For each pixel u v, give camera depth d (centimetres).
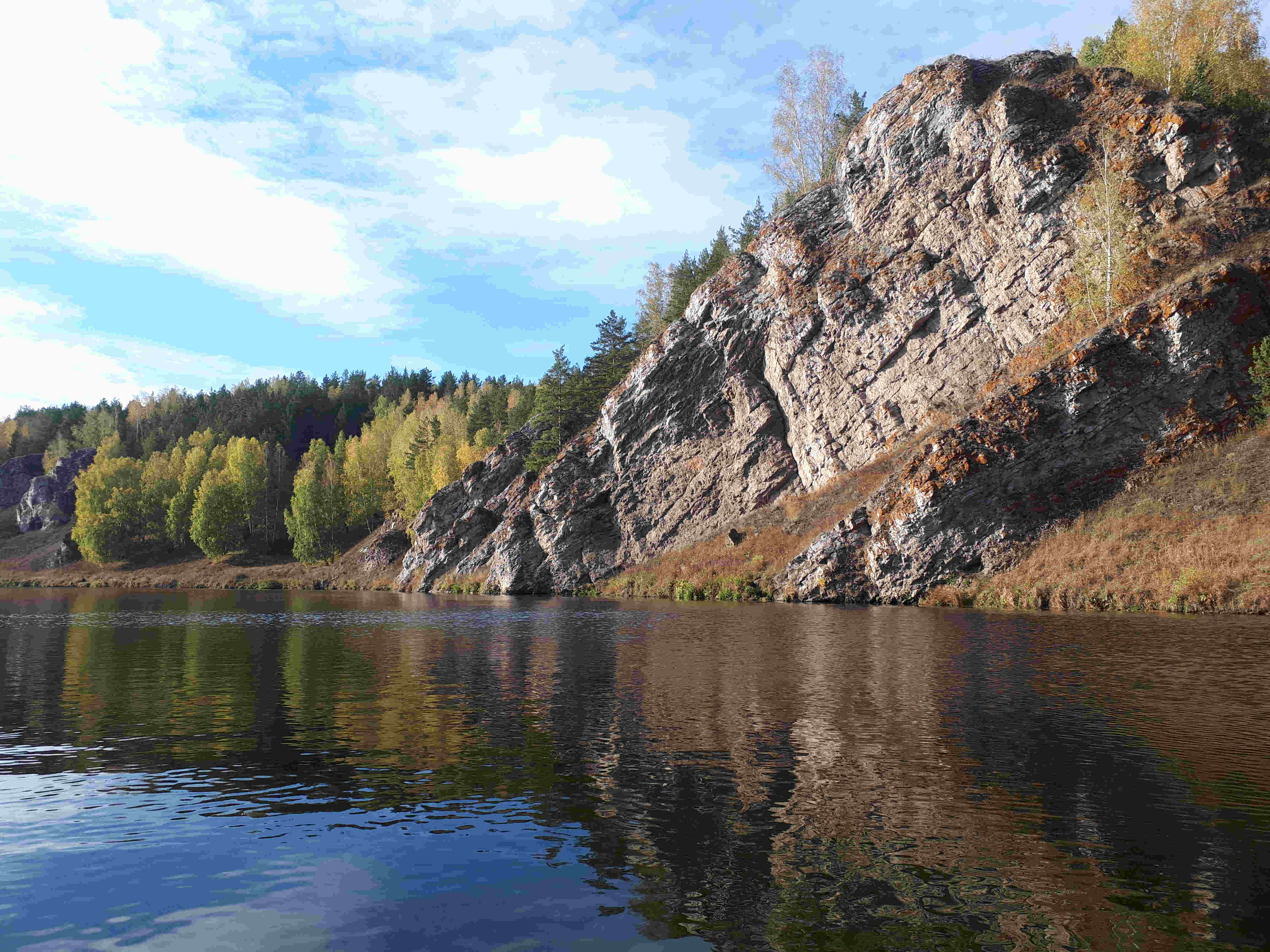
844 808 916
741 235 8244
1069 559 3625
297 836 853
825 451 5844
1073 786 980
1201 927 620
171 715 1520
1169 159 4547
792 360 6131
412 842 829
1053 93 5281
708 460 6569
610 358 8500
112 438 16675
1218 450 3672
